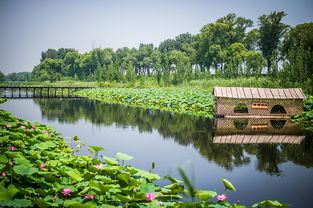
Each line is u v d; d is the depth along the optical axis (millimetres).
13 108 16453
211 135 8688
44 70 101750
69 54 100250
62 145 6078
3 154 3943
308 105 13211
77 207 2764
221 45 58062
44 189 3260
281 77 21125
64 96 30266
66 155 5129
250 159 6105
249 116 12727
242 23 59375
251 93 12602
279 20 49562
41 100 23719
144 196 3123
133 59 87000
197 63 64938
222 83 30266
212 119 12078
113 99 24641
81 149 6586
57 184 3387
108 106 17938
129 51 100750
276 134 8852
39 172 3338
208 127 10133
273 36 49625
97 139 7926
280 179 4891
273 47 49844
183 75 44000
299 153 6605
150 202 3367
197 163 5781
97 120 11688
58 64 99625
